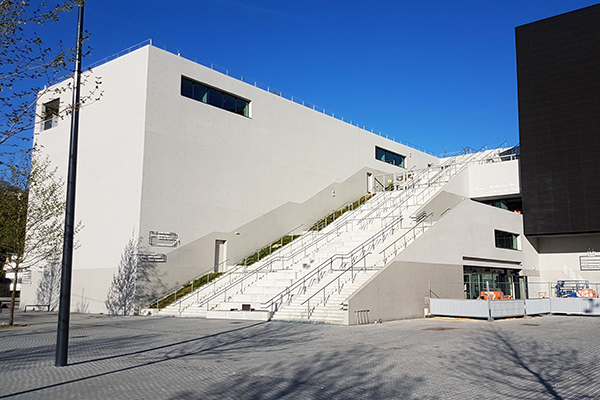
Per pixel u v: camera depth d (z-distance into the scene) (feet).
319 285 76.02
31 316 83.82
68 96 100.22
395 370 32.40
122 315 80.94
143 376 30.45
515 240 120.57
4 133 30.27
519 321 73.26
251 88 107.55
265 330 56.75
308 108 124.77
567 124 115.65
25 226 70.85
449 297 87.20
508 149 148.05
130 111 87.81
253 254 103.09
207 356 38.37
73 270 93.66
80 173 95.81
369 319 66.54
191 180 91.76
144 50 87.45
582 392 26.25
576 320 75.92
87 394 25.63
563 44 118.62
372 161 147.64
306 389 26.96
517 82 123.54
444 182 126.72
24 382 28.68
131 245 82.74
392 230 94.63
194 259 90.79
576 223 111.24
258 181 106.73
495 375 30.78
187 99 92.94
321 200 125.29
